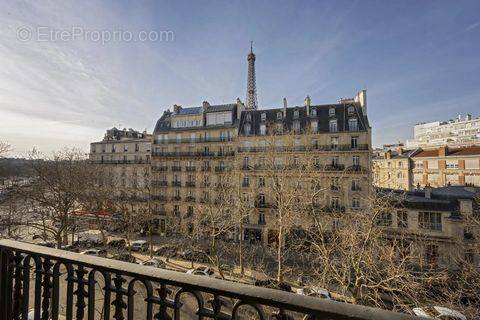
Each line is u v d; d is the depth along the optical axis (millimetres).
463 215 21438
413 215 23891
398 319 1459
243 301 1822
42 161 31672
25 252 2750
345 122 33781
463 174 46719
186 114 42500
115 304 2309
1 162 34250
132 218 31062
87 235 33125
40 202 27781
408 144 112188
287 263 23469
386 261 13430
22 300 2799
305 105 36938
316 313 1609
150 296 2146
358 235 13711
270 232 32344
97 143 50438
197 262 24938
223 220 24250
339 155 32562
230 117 40406
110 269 2301
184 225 29391
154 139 42906
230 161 36750
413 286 10953
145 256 27188
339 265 15102
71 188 27219
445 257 21391
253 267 23297
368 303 13406
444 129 100938
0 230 26422
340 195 30734
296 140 33969
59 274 2646
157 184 40281
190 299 7609
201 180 37812
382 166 62156
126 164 46875
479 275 14547
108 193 33844
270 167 26031
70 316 2527
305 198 20047
